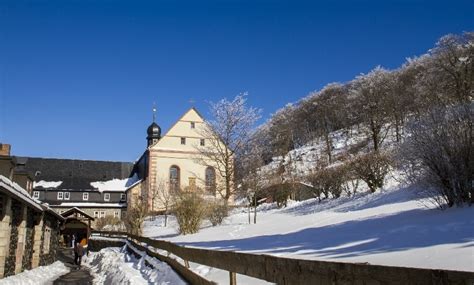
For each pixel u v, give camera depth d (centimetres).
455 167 1625
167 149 6119
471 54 5884
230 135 4953
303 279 485
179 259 1410
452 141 1661
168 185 5734
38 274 2130
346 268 401
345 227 1850
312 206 3647
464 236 1059
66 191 7200
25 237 2050
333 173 3772
